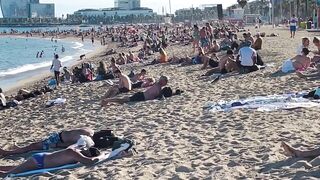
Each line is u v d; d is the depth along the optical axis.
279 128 9.16
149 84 17.67
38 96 20.17
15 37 149.88
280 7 108.31
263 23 101.81
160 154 8.15
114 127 11.05
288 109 10.78
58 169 7.73
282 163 6.81
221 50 29.39
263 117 10.25
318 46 18.06
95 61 44.72
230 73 18.55
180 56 29.83
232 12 112.88
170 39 61.19
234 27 68.12
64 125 12.43
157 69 24.44
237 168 6.84
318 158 6.62
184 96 14.52
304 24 65.44
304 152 6.95
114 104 14.55
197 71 21.56
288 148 7.07
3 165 8.45
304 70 16.72
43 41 121.56
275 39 38.19
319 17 57.28
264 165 6.87
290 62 16.95
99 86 20.80
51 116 14.44
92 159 7.91
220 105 12.16
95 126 11.59
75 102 16.81
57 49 82.12
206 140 8.88
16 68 46.06
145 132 10.12
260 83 15.35
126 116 12.35
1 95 18.05
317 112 10.27
